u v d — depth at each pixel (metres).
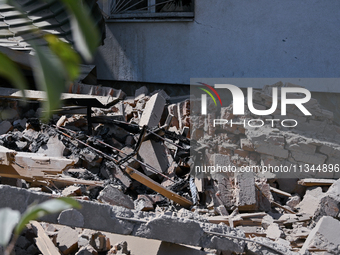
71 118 8.73
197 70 10.94
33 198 3.19
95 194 6.37
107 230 3.45
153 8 11.38
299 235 5.34
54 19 6.73
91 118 7.66
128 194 6.74
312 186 6.73
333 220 4.64
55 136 7.33
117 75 11.86
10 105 8.36
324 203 5.86
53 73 0.31
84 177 6.57
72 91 9.22
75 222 3.37
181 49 11.03
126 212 3.54
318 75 9.66
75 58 0.33
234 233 3.73
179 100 10.52
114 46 11.73
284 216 5.99
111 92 9.56
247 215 5.92
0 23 7.29
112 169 6.80
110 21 11.53
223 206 6.16
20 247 4.09
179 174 7.30
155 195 6.50
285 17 9.81
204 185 6.62
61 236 4.41
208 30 10.67
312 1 9.48
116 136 7.73
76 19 0.33
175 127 8.48
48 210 0.36
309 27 9.60
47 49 0.35
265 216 5.92
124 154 6.77
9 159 4.51
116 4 11.59
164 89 11.51
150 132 7.22
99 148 7.18
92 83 10.77
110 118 8.73
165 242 3.90
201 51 10.83
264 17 10.02
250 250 3.71
